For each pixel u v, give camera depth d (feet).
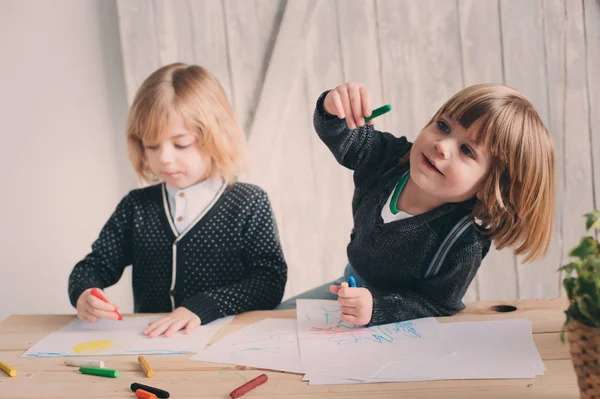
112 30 5.96
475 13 5.64
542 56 5.67
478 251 3.61
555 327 3.19
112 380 2.88
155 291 4.66
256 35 5.79
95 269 4.52
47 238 6.33
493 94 3.41
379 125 5.88
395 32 5.71
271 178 6.04
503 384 2.64
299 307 3.69
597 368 2.23
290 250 6.23
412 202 3.88
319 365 2.90
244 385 2.69
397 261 3.87
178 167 4.39
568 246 5.98
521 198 3.49
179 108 4.29
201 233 4.57
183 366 2.99
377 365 2.86
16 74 6.04
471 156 3.36
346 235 6.19
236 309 3.92
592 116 5.75
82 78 6.04
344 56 5.78
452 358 2.89
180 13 5.74
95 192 6.24
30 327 3.61
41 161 6.19
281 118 5.91
